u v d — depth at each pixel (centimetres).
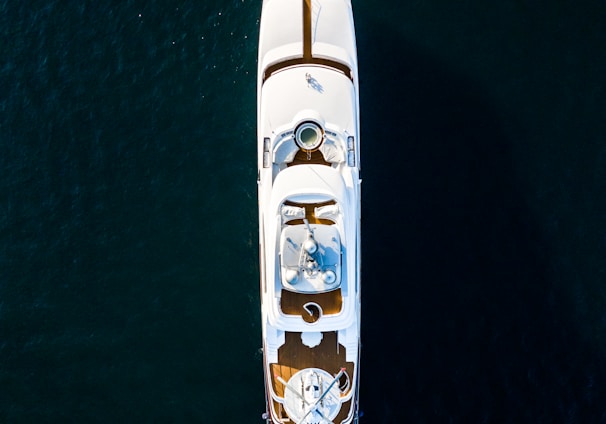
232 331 3025
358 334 2734
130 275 3086
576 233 3044
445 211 3073
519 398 2919
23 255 3102
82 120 3197
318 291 2605
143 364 3003
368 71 3161
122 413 2958
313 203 2620
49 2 3256
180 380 2986
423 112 3141
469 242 3052
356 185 2745
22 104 3216
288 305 2656
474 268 3033
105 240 3112
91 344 3027
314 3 2869
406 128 3128
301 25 2848
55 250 3106
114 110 3197
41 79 3231
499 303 3005
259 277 3069
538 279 3019
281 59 2822
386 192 3086
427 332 2986
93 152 3175
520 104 3138
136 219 3128
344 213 2606
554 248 3039
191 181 3147
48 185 3158
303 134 2709
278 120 2767
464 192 3084
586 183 3078
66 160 3173
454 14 3188
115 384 2984
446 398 2928
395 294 3017
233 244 3100
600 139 3103
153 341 3025
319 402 2638
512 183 3086
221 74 3191
